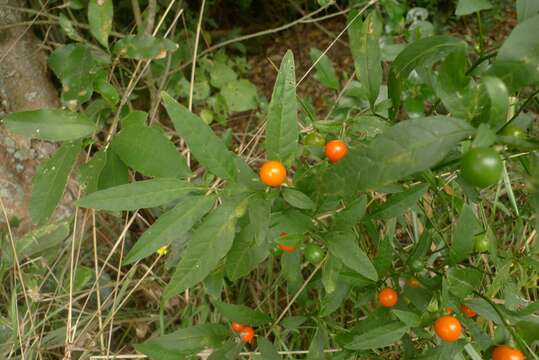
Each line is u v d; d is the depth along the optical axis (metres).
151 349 0.35
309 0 1.04
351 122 0.34
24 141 0.52
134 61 0.67
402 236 0.51
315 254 0.29
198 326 0.37
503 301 0.40
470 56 0.81
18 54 0.54
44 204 0.32
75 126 0.30
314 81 0.95
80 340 0.46
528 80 0.22
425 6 0.99
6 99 0.53
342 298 0.36
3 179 0.52
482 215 0.40
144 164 0.28
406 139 0.20
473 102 0.23
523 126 0.26
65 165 0.31
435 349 0.31
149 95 0.75
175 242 0.40
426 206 0.43
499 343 0.29
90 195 0.25
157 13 0.75
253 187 0.26
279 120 0.25
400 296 0.34
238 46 0.93
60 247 0.54
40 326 0.49
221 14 1.05
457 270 0.30
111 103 0.37
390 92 0.31
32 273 0.48
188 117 0.24
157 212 0.47
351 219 0.27
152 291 0.51
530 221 0.41
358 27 0.32
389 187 0.30
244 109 0.78
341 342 0.35
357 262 0.27
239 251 0.31
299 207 0.26
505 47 0.22
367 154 0.21
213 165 0.25
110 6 0.35
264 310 0.52
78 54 0.36
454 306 0.30
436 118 0.20
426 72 0.35
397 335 0.30
